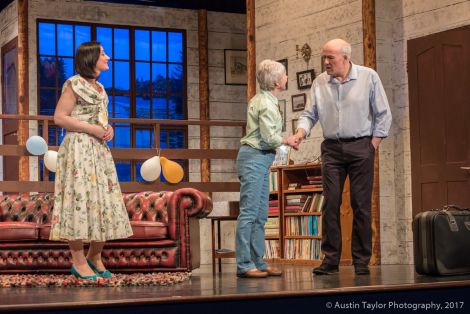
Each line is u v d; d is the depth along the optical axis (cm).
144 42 1324
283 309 443
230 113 1378
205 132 1346
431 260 564
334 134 597
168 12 1341
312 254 955
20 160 1215
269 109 582
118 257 667
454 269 568
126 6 1310
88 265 577
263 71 588
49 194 736
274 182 1015
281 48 1059
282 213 998
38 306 397
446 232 566
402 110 927
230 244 1276
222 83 1376
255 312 437
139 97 1317
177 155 814
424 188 890
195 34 1360
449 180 859
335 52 589
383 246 918
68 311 402
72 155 563
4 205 737
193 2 1351
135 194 712
